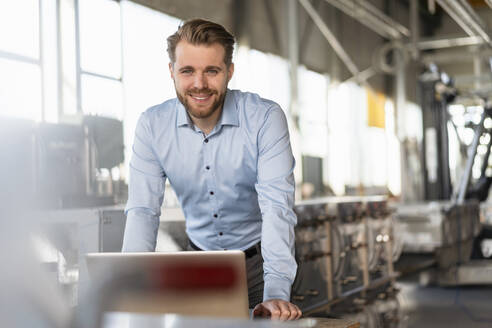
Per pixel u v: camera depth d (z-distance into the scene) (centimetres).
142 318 67
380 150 1420
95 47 668
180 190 187
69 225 250
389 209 597
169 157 178
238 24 919
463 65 1603
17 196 53
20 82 579
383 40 1469
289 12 1036
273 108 172
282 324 65
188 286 85
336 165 1223
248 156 173
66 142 315
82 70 648
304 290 398
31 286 53
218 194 182
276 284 145
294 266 151
